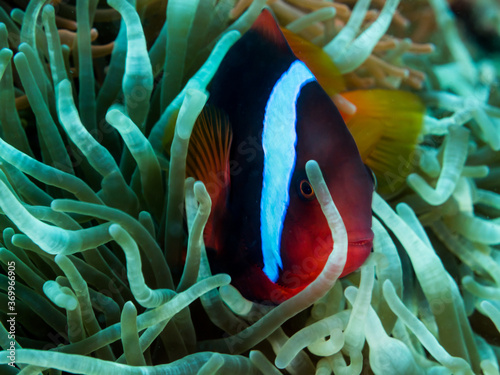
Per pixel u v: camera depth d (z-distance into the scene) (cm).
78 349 15
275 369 16
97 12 22
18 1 22
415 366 16
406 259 20
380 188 19
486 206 23
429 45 28
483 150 24
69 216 17
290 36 18
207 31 21
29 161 16
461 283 21
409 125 18
